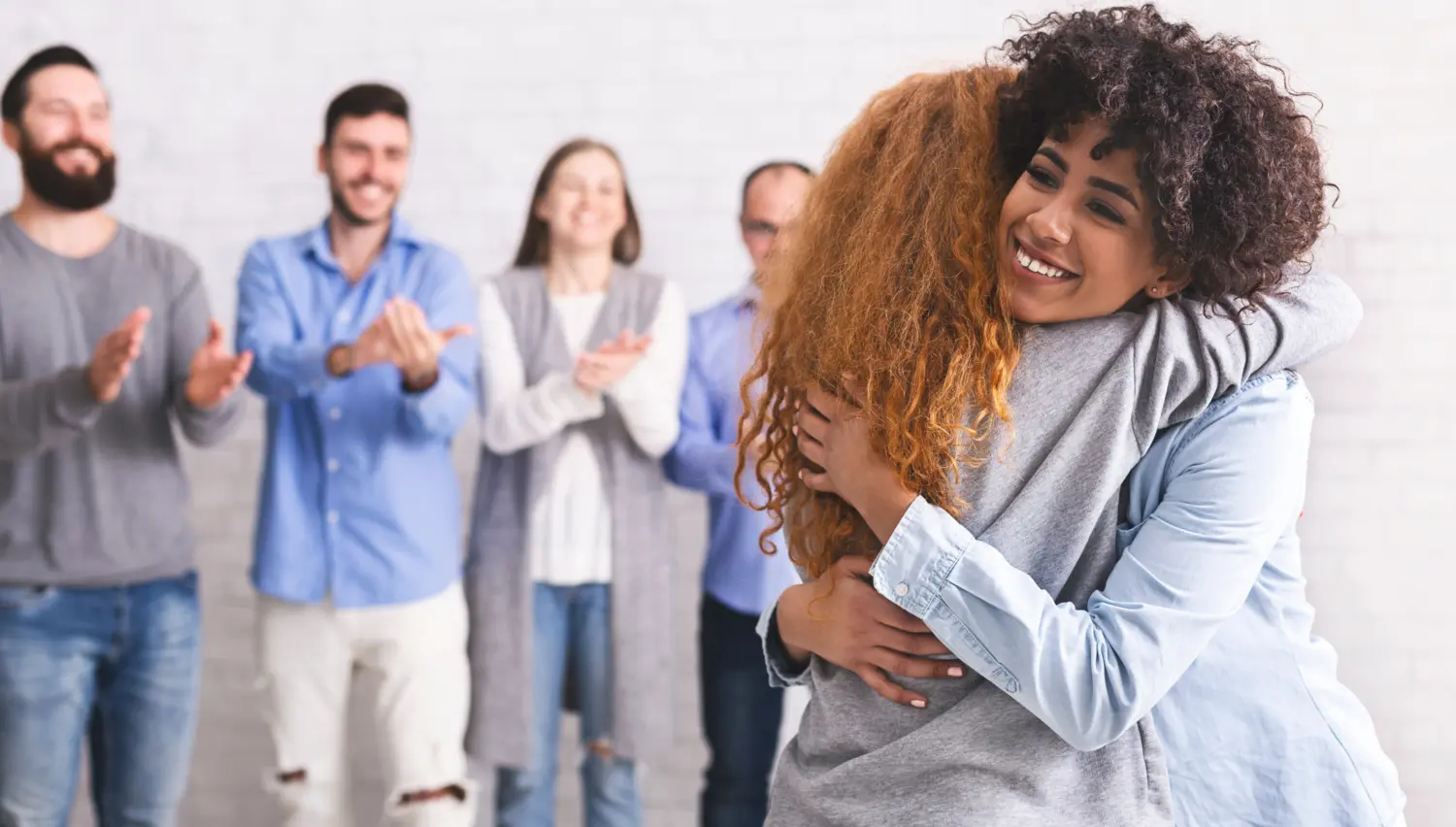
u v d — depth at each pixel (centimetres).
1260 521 101
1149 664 99
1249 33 255
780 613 122
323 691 237
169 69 271
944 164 113
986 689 108
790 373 123
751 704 244
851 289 114
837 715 115
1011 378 107
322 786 237
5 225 236
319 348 231
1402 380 252
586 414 239
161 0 271
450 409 233
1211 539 100
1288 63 254
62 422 218
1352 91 253
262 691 240
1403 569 253
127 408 233
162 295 240
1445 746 251
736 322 257
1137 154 99
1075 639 99
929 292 110
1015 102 109
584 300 253
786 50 264
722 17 265
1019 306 107
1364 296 253
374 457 235
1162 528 102
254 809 271
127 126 271
